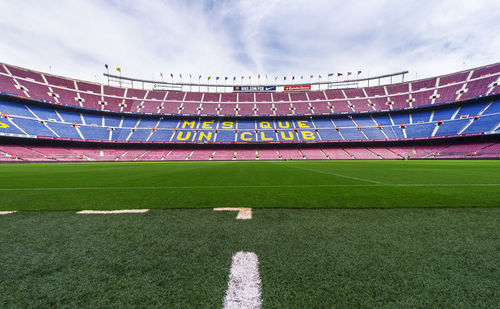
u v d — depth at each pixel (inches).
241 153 1668.3
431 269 59.5
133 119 1844.2
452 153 1395.2
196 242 79.5
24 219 110.0
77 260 65.8
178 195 179.5
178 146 1702.8
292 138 1744.6
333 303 46.1
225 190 206.8
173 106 2030.0
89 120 1669.5
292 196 173.3
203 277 56.4
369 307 44.8
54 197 171.8
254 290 50.8
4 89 1440.7
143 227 97.2
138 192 195.8
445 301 47.0
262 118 2023.9
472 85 1643.7
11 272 59.0
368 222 103.1
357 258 65.9
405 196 171.0
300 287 51.8
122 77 2142.0
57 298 48.6
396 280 54.2
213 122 1955.0
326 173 409.4
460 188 212.4
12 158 1167.6
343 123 1868.8
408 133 1598.2
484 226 96.9
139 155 1558.8
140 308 45.0
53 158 1295.5
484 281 54.1
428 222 103.1
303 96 2218.3
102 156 1456.7
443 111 1647.4
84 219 110.0
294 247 74.4
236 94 2287.2
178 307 45.3
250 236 85.2
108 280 55.2
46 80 1732.3
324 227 95.8
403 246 74.9
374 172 428.1
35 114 1469.0
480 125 1366.9
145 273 58.3
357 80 2242.9
